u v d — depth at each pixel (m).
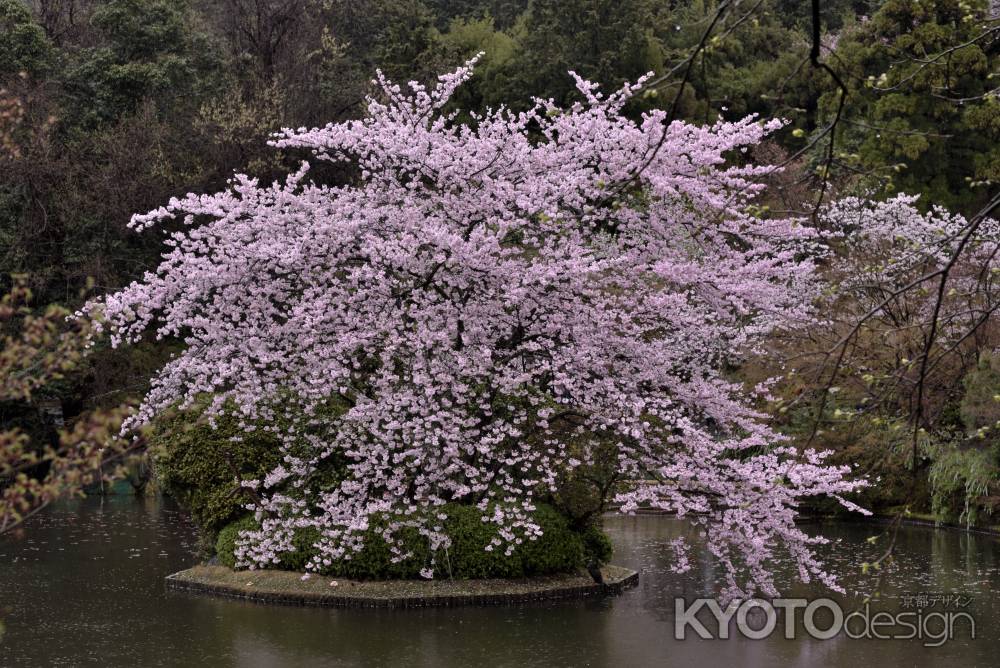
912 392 5.80
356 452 12.70
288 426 14.06
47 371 5.63
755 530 12.51
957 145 26.00
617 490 14.12
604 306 12.75
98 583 14.36
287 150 28.83
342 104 32.59
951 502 19.70
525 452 12.83
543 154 12.34
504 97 31.33
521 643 10.80
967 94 24.64
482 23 38.25
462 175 12.30
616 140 12.05
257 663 9.97
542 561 13.51
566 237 12.60
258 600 12.93
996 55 24.09
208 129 28.47
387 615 12.09
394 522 12.85
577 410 13.15
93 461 5.31
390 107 13.19
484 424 13.13
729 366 20.69
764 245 12.59
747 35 33.53
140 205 26.28
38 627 11.57
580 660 10.10
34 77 26.95
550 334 12.71
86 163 26.50
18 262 24.22
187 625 11.61
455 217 12.50
